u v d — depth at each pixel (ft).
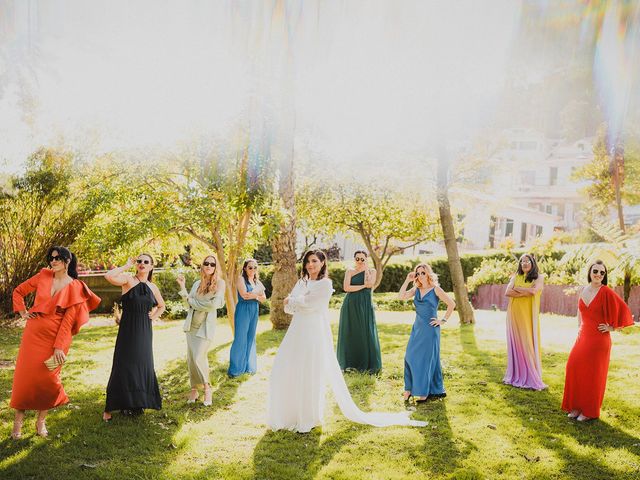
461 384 22.06
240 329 23.81
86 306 15.83
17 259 42.68
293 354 16.61
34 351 15.03
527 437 15.94
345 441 15.65
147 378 17.40
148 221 30.32
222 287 19.61
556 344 31.27
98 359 27.45
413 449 15.02
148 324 17.51
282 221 32.17
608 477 13.15
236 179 28.84
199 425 16.94
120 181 32.30
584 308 17.69
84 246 34.83
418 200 48.67
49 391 15.15
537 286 21.35
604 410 18.28
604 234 39.14
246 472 13.52
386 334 36.63
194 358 19.24
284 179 37.47
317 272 16.97
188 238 37.04
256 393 20.81
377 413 17.80
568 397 17.87
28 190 38.65
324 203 51.75
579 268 52.26
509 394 20.44
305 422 16.46
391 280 73.56
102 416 17.53
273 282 38.27
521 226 76.69
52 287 15.39
